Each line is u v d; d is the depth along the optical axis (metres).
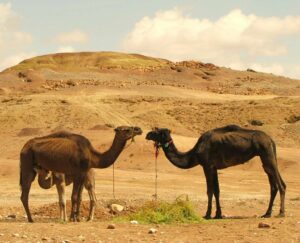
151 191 37.28
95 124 105.62
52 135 18.92
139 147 61.62
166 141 19.44
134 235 14.30
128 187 39.94
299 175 51.72
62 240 13.62
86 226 15.77
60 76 196.25
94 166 18.72
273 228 15.07
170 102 129.00
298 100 114.50
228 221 17.17
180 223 16.70
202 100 134.62
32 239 13.78
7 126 108.69
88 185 19.05
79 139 18.67
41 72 197.12
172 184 43.06
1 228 15.33
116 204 21.78
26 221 19.05
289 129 83.88
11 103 130.75
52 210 22.02
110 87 154.38
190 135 102.50
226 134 19.14
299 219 16.84
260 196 35.22
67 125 106.00
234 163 19.17
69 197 31.83
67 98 132.00
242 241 13.45
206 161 19.09
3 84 179.50
